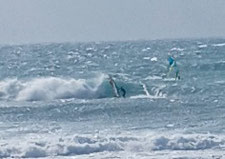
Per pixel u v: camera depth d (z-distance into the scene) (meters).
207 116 80.75
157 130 69.56
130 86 113.69
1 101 105.31
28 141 56.69
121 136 58.25
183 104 92.19
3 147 54.56
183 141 57.16
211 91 107.75
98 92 109.00
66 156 53.75
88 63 193.75
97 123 77.50
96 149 55.62
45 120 81.12
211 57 187.50
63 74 143.50
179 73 139.38
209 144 57.00
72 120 80.88
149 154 53.94
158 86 112.56
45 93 108.19
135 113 85.75
